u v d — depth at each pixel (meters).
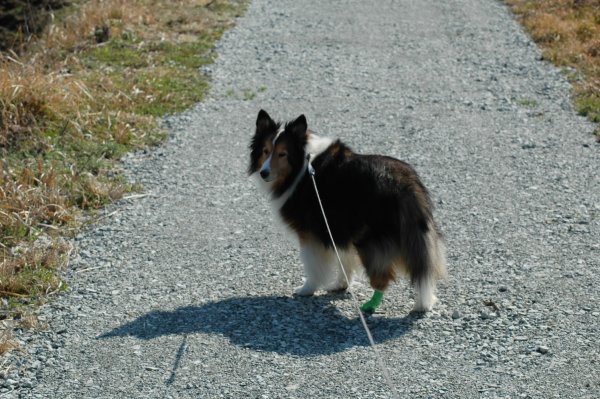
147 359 3.84
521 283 4.17
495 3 8.86
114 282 4.23
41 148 5.09
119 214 4.68
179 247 4.45
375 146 5.29
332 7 8.74
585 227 4.51
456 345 3.88
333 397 3.69
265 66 6.75
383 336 3.92
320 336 3.93
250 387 3.73
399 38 7.58
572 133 5.39
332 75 6.51
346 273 4.13
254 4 8.84
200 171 5.05
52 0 8.52
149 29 7.54
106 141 5.26
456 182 4.92
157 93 5.89
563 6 8.20
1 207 4.60
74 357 3.86
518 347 3.86
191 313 4.05
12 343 3.90
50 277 4.23
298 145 4.03
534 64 6.69
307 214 4.04
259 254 4.39
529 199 4.75
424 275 3.93
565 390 3.69
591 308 4.02
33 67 5.70
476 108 5.73
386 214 3.93
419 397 3.68
